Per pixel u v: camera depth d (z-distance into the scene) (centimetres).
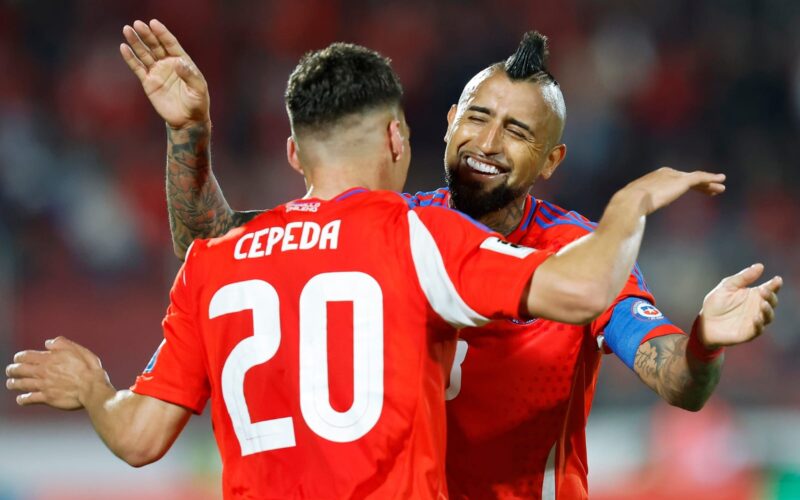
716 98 5384
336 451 946
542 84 1200
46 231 4469
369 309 954
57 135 4888
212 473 2752
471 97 1208
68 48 5219
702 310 1017
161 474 2752
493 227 1242
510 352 1200
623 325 1142
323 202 1002
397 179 1051
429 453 955
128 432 1038
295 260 980
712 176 934
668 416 2938
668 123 5288
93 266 4347
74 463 2889
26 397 1076
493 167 1188
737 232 4706
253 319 986
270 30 5456
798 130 5275
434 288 945
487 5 5578
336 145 1015
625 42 5531
